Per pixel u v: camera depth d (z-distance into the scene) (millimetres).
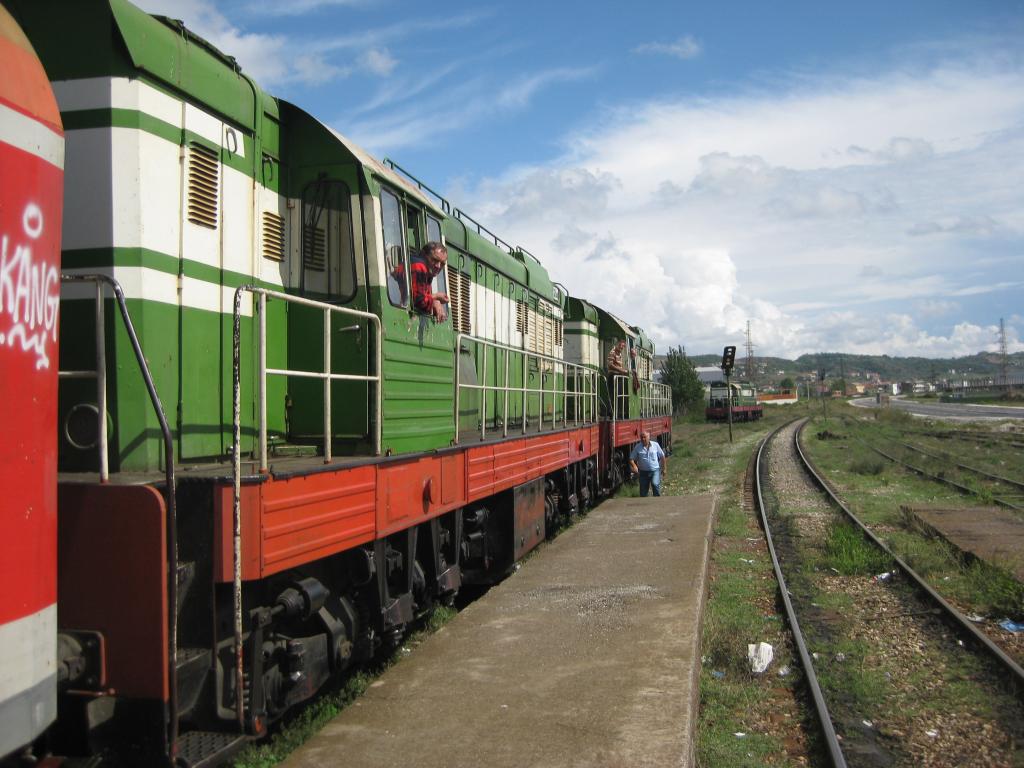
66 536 3553
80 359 4262
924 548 10016
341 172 5637
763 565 9797
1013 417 50156
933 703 5477
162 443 4371
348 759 3963
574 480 12586
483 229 10352
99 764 3516
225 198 4996
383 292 5633
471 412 9117
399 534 6008
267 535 3969
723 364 29859
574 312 16078
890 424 44156
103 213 4242
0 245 2662
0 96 2682
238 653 3727
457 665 5387
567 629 6199
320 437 5586
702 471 21609
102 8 4242
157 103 4449
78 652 3457
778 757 4730
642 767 3840
